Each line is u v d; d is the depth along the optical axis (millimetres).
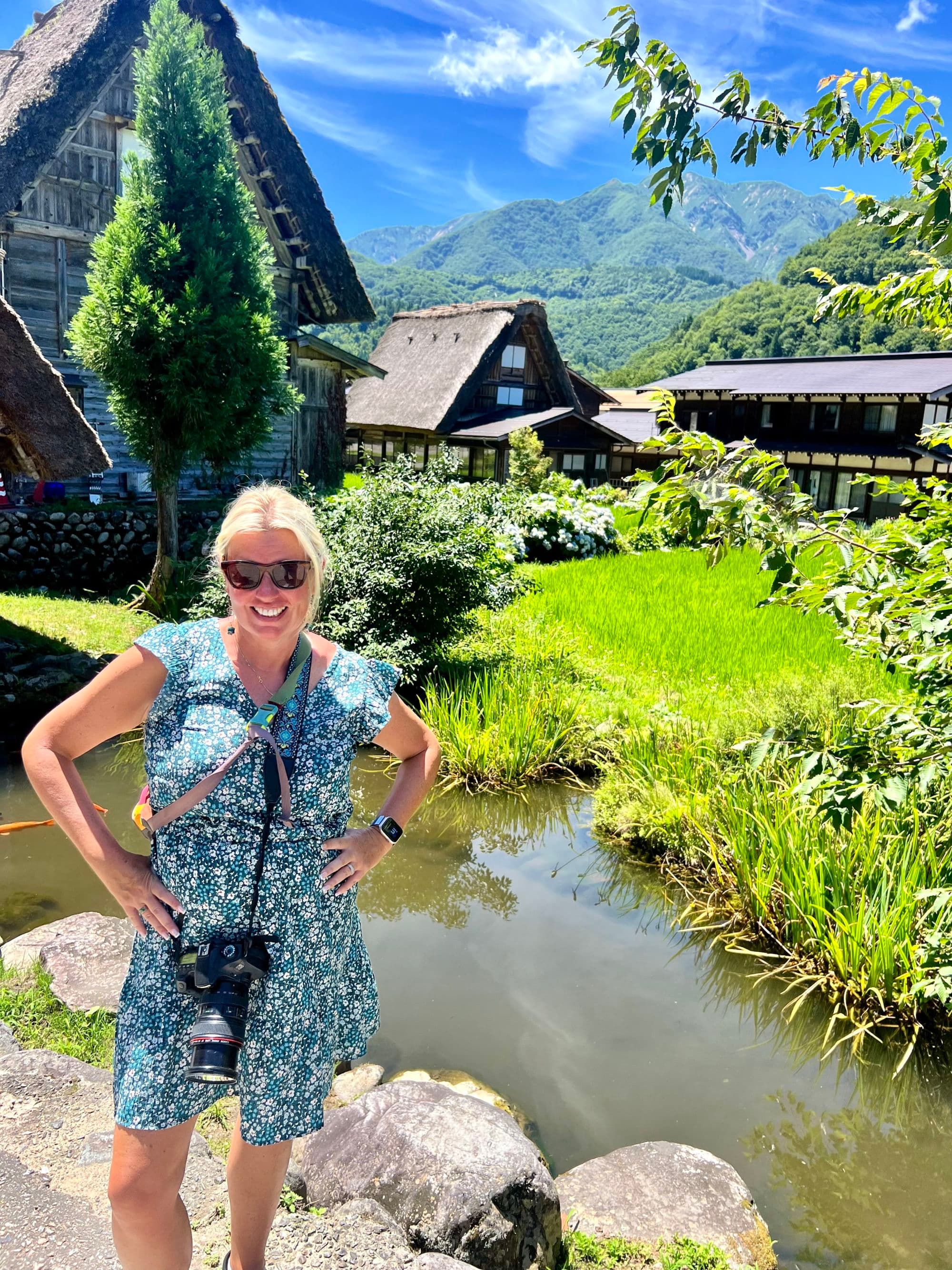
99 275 11680
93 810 1781
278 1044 1850
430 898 5980
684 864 6363
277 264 19438
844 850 5320
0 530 12891
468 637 11016
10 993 3988
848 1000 4805
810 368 39000
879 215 3617
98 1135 2889
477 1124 2951
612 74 3455
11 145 14062
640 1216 3059
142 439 12016
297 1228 2473
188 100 11633
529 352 36000
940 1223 3344
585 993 4867
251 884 1809
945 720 3477
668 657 10211
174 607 12031
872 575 3287
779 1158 3674
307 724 1869
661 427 3469
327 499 10719
